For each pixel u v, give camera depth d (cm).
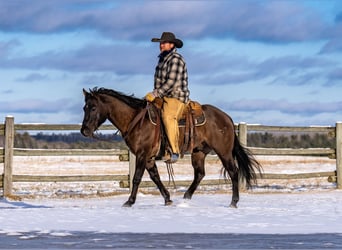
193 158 1582
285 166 3312
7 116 1886
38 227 1027
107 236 936
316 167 3262
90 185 2308
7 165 1875
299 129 2147
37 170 2914
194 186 1591
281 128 2134
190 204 1509
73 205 1589
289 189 2152
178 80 1420
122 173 2794
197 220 1127
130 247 843
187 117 1458
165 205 1470
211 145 1500
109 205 1564
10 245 859
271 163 3525
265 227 1041
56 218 1147
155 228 1022
